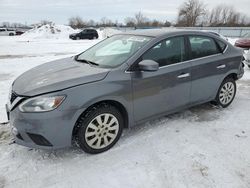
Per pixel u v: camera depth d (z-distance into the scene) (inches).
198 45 156.8
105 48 152.7
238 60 180.4
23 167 111.7
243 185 102.5
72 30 1499.8
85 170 110.7
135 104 128.6
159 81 134.8
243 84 256.8
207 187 101.3
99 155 121.8
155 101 136.8
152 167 113.4
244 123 159.2
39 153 122.0
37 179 104.7
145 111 134.6
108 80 117.3
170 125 153.9
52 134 106.3
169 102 144.3
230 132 146.8
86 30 1153.4
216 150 127.4
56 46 698.8
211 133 145.1
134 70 126.0
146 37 142.3
